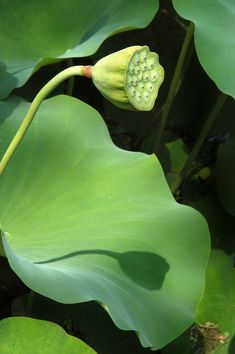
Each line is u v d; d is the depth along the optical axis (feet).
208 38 5.32
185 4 5.53
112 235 4.79
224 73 5.20
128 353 5.59
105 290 4.28
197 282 4.66
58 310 5.75
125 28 5.60
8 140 5.32
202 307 5.97
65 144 5.31
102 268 4.55
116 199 5.03
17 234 4.87
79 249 4.70
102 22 5.94
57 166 5.21
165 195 5.07
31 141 5.30
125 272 4.58
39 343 4.22
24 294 6.01
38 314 5.73
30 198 5.08
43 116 5.47
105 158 5.25
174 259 4.72
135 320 4.23
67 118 5.46
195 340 5.79
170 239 4.81
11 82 5.70
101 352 5.58
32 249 4.72
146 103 3.68
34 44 6.14
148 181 5.11
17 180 5.13
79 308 5.75
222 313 5.95
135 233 4.81
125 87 3.64
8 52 6.06
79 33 6.16
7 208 5.00
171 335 4.31
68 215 4.99
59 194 5.10
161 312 4.41
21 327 4.25
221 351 5.78
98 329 5.67
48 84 3.92
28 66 5.90
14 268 4.05
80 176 5.17
